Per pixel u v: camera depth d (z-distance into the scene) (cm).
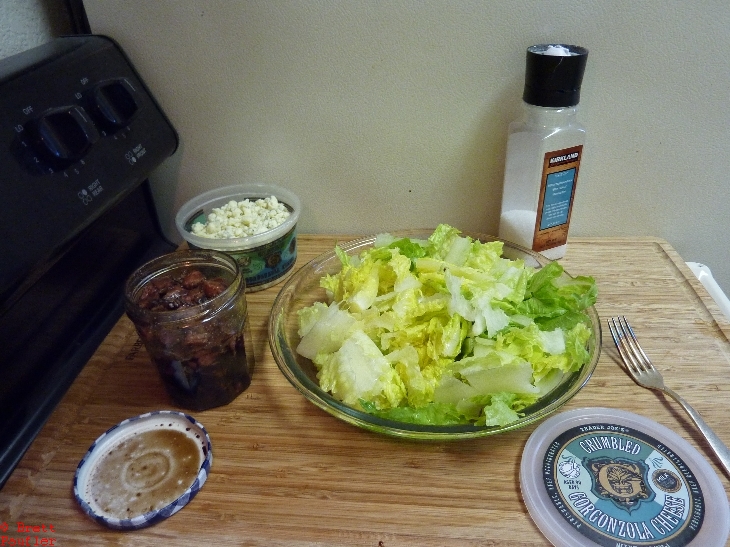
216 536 52
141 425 63
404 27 79
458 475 57
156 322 59
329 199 97
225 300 62
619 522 51
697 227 93
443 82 83
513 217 87
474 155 89
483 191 92
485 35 78
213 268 70
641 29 76
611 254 91
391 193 95
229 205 90
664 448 58
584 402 65
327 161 92
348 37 80
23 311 68
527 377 60
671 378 67
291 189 97
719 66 77
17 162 60
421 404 62
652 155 86
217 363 64
